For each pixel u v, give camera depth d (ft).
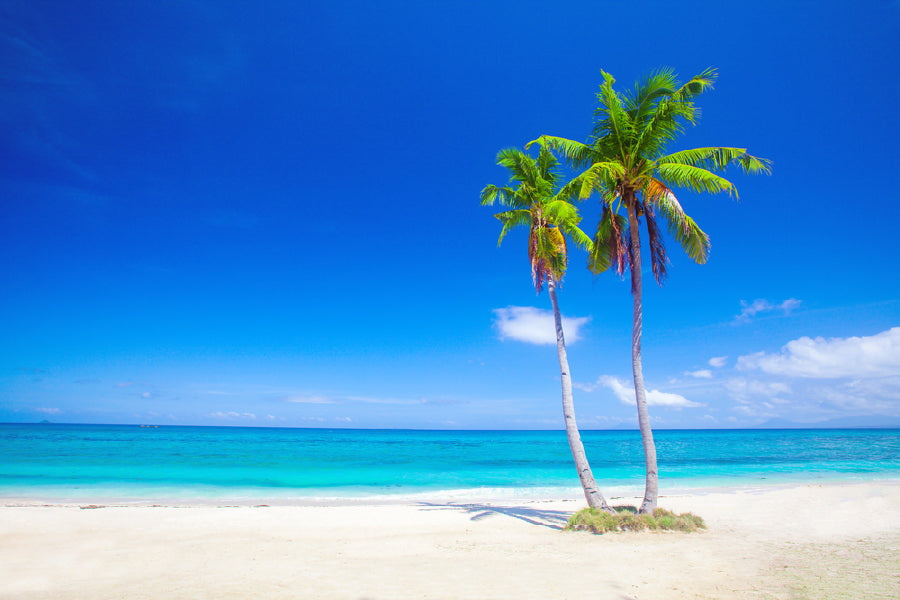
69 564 30.22
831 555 30.83
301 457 137.90
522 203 49.85
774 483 83.92
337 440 278.87
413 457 146.10
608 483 85.40
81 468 98.78
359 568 28.76
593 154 43.60
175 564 30.14
